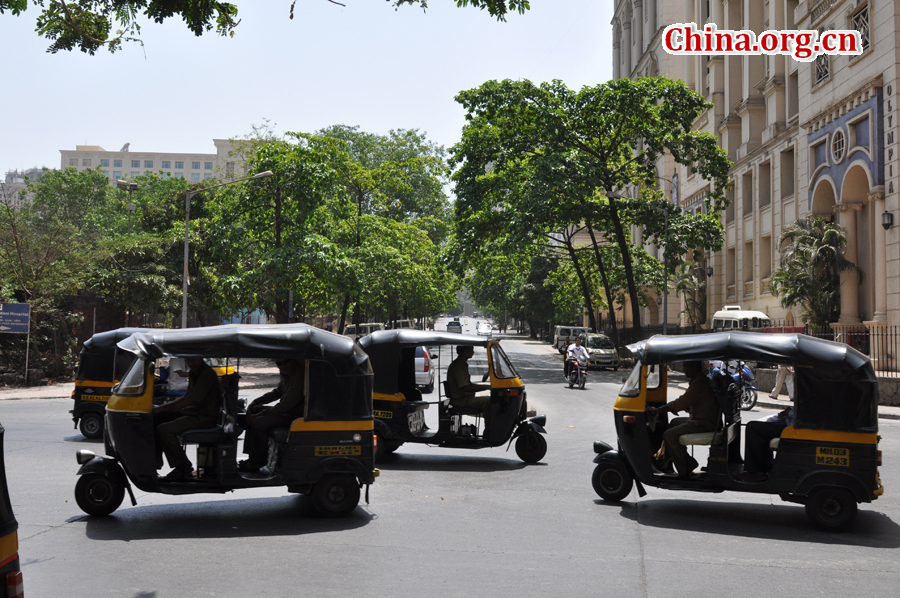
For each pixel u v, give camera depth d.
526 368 36.84
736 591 5.29
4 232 27.78
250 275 27.39
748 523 7.51
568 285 50.97
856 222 28.19
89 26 7.56
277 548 6.30
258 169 26.64
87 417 13.06
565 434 14.41
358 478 7.51
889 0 24.69
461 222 35.53
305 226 27.81
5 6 7.52
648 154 33.81
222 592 5.11
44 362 27.08
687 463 8.05
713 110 43.53
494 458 11.72
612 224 37.12
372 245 36.03
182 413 7.66
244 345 7.37
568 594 5.16
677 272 44.34
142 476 7.30
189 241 32.12
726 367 8.03
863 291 27.80
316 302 36.19
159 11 6.91
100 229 67.56
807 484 7.24
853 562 6.11
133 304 29.91
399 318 65.75
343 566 5.77
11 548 3.01
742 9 40.38
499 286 80.25
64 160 158.38
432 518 7.52
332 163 33.66
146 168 159.38
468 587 5.29
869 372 7.27
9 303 23.89
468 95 32.25
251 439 7.82
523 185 33.09
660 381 8.95
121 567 5.69
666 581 5.50
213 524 7.18
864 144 26.44
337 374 7.55
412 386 12.10
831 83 28.89
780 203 34.59
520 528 7.12
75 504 7.98
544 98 31.84
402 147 59.47
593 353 37.31
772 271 35.53
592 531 7.05
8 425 15.15
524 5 7.23
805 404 7.34
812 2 30.83
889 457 11.78
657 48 56.09
